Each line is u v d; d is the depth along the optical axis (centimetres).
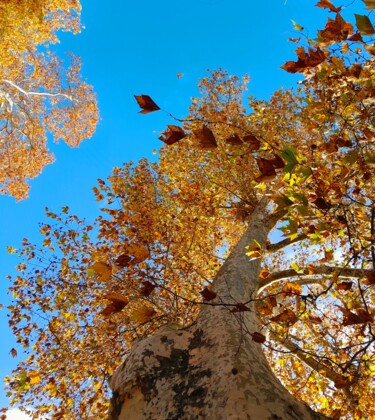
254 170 895
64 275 800
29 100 1697
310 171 213
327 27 243
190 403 215
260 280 506
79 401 682
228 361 236
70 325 771
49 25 1347
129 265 186
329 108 355
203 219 950
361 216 375
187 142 1023
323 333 488
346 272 436
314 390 609
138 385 245
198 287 790
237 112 1083
